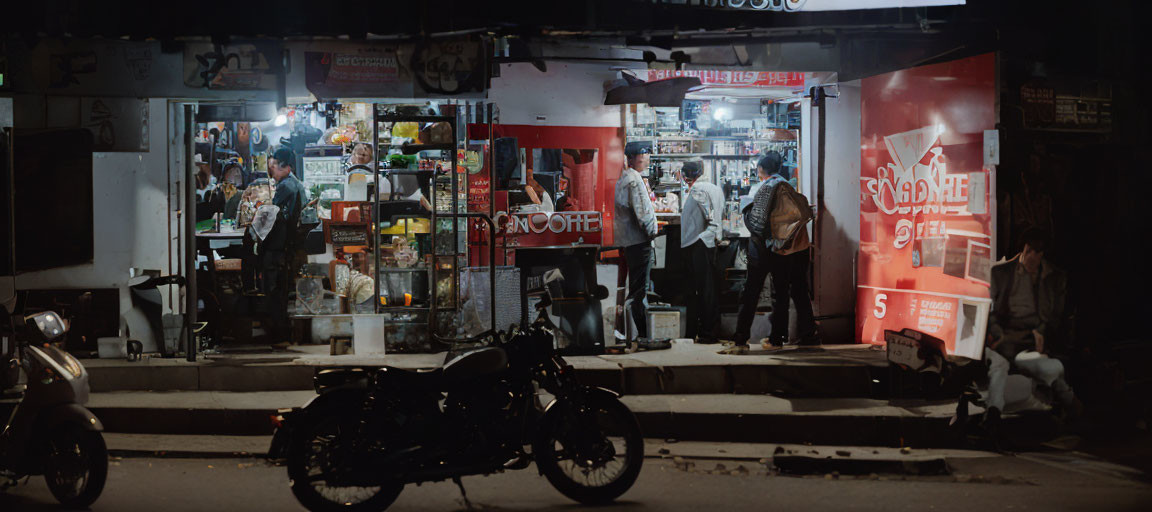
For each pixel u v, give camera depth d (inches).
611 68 389.7
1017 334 316.8
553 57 359.3
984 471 270.2
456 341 247.6
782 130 430.6
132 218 369.4
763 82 402.3
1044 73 323.9
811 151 415.5
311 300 401.1
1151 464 278.4
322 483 229.8
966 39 365.4
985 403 309.4
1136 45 355.3
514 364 233.1
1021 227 318.3
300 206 405.7
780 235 374.0
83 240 363.9
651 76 396.2
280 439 214.1
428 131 365.1
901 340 324.2
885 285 379.6
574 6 355.9
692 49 370.3
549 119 388.2
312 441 216.8
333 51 351.3
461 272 367.9
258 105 372.5
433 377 226.7
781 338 386.6
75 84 346.3
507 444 229.9
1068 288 326.3
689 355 365.4
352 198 406.9
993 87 318.0
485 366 227.5
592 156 392.5
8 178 353.4
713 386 338.6
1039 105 322.7
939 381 326.3
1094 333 333.4
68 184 359.9
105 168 366.0
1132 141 344.5
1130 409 331.0
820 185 402.9
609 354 372.2
